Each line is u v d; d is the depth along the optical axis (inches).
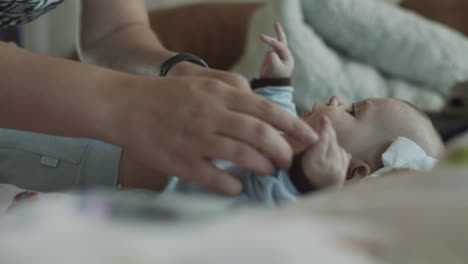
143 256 10.1
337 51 99.0
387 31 96.0
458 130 62.3
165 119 21.7
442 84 94.0
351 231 11.6
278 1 90.4
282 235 11.1
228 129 21.2
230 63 102.6
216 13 104.4
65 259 9.7
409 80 97.1
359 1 97.7
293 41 88.4
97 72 24.1
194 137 21.4
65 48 101.5
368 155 38.0
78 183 36.4
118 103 22.5
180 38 100.1
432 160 36.0
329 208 13.2
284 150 21.4
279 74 40.8
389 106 39.8
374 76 94.2
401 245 11.3
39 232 10.5
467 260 10.9
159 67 37.3
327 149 25.8
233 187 21.9
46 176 36.8
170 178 28.9
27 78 23.5
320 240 11.0
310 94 87.7
